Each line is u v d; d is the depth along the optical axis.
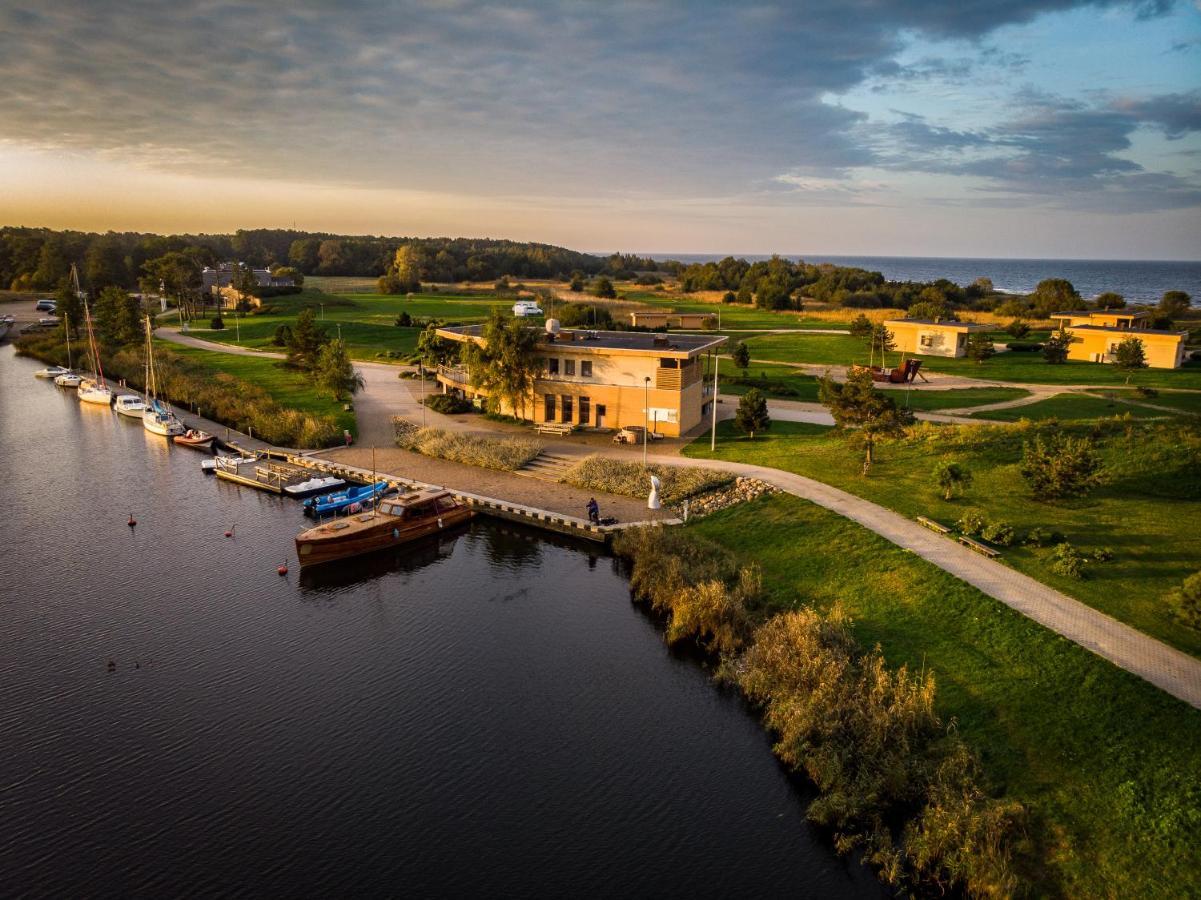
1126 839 20.33
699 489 47.66
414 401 76.44
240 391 80.25
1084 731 24.02
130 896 20.70
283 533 46.75
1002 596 31.27
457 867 21.69
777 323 137.88
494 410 65.75
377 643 33.97
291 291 181.25
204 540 45.56
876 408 45.50
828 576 35.69
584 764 25.94
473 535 46.47
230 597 38.41
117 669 31.72
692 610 33.78
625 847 22.38
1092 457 38.66
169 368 94.12
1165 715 23.78
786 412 67.12
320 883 21.12
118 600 37.91
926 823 21.38
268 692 30.19
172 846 22.48
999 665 27.58
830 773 23.84
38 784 25.00
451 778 25.31
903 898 20.47
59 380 96.00
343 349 76.88
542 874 21.44
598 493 49.91
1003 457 47.19
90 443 68.12
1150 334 88.81
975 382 80.69
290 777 25.36
